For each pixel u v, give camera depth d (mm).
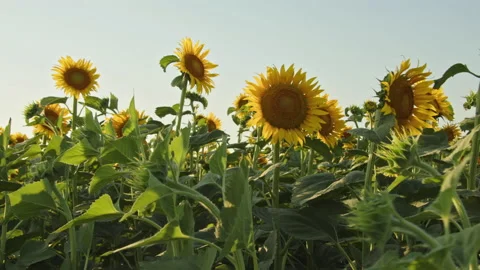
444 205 686
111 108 3484
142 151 1404
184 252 1426
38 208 1707
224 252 1102
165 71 3129
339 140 2861
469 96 3053
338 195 2066
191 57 3139
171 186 1265
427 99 2088
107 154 1383
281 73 2285
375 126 2010
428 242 659
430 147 1755
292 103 2254
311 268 2125
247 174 1200
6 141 2176
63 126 4062
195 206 2059
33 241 2004
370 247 1820
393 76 2020
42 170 1855
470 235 642
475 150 1800
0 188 1979
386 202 675
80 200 2521
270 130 2258
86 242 1869
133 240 2242
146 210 1463
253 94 2293
